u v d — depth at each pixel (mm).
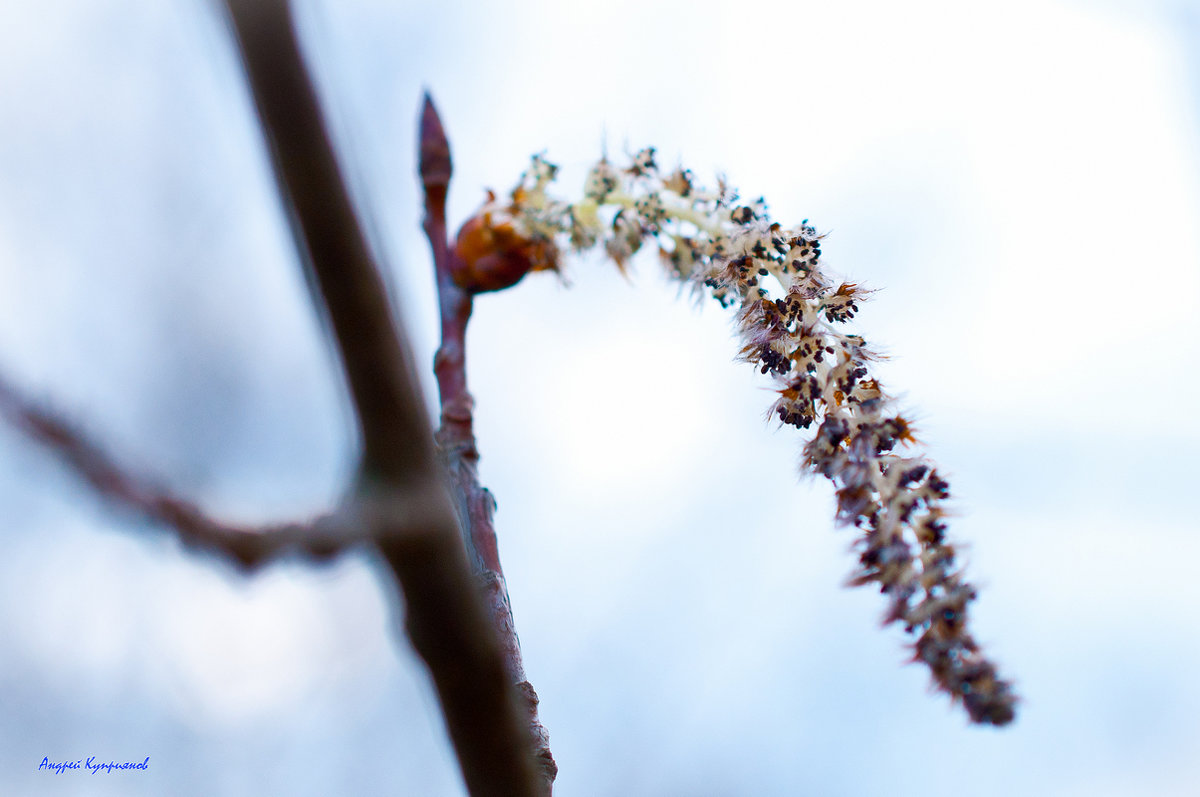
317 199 198
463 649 242
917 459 271
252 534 220
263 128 195
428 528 228
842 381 279
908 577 263
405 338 218
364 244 205
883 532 267
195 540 214
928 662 260
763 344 284
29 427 203
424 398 222
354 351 213
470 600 239
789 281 287
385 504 225
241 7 190
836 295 285
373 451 224
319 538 221
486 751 246
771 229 292
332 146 198
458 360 304
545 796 248
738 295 291
